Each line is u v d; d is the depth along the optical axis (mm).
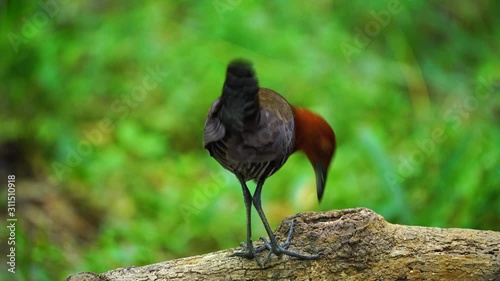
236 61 6605
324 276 6926
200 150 13492
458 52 15781
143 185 12516
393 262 6883
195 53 14328
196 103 13836
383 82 14695
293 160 13086
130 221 11750
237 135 6684
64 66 14047
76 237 11469
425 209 10797
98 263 10219
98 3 15500
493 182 10555
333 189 12016
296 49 14633
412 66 15203
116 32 14633
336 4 15844
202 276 6938
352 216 7035
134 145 13016
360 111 13898
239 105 6617
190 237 11445
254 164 7145
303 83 14133
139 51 14430
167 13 15266
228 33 14758
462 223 10258
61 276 9945
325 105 13797
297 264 6961
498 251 6863
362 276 6895
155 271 6961
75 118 13539
